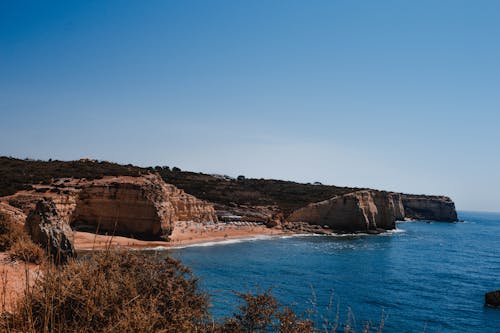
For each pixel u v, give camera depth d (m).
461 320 24.19
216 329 5.46
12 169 51.91
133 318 4.18
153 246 43.09
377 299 27.95
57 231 11.91
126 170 58.84
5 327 3.81
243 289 25.89
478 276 40.19
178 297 5.52
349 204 81.44
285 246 55.72
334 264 42.19
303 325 5.39
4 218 11.66
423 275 39.16
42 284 4.72
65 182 47.31
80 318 4.11
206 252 44.53
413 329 21.84
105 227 44.31
